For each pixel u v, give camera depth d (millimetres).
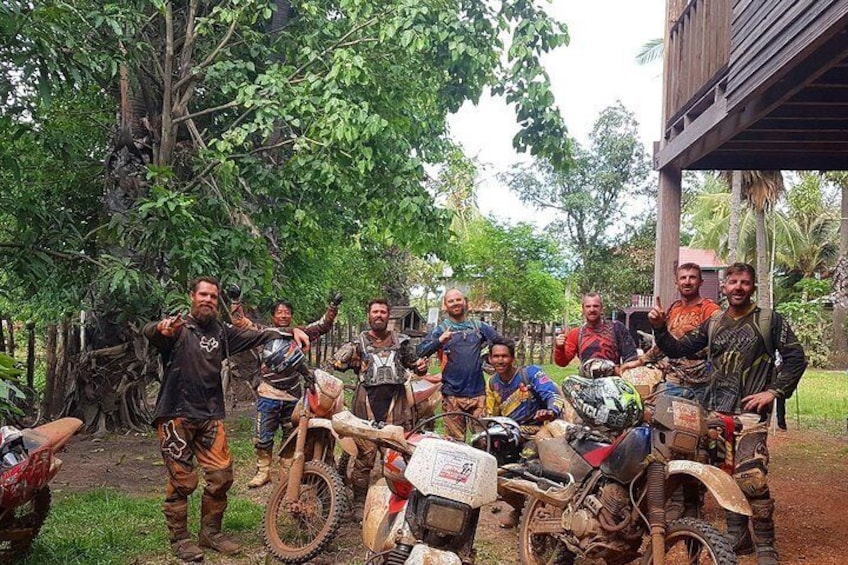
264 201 11445
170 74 10859
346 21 11242
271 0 11617
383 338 6629
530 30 10367
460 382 6973
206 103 12094
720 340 5504
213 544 5719
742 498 4188
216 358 5664
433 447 3771
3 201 9383
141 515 6625
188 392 5523
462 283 22281
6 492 4602
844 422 13523
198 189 10867
